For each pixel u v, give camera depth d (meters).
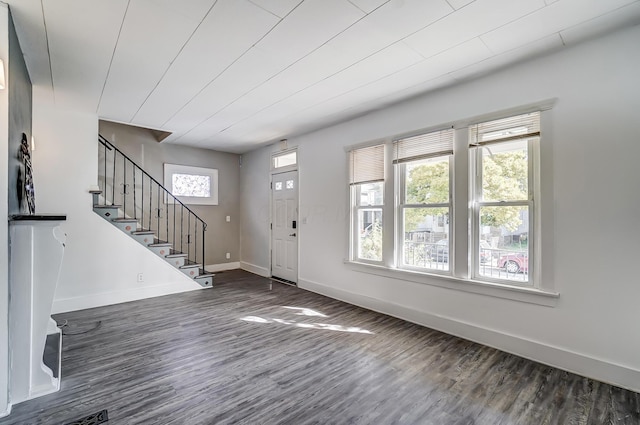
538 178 2.63
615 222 2.23
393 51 2.46
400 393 2.16
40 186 3.76
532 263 2.66
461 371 2.45
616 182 2.22
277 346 2.90
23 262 2.05
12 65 2.08
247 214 6.64
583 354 2.36
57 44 2.35
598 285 2.30
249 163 6.57
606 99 2.25
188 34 2.22
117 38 2.28
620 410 1.97
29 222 2.02
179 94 3.35
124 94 3.36
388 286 3.78
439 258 3.31
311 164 4.94
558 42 2.33
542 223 2.55
